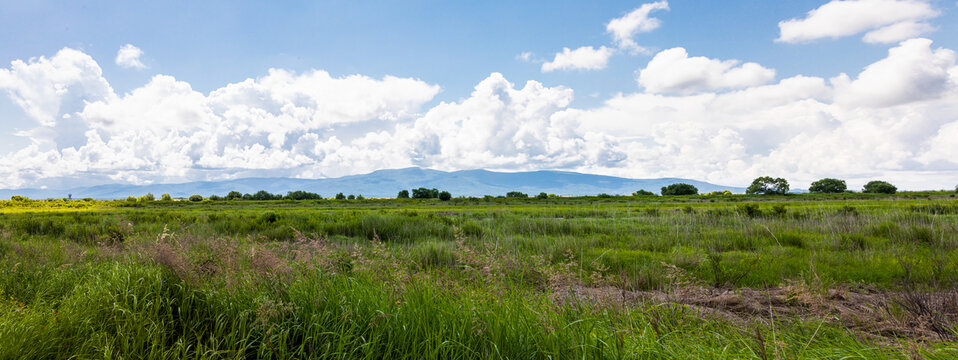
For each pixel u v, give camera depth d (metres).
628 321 3.34
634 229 15.65
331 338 3.02
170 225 14.39
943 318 4.18
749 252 10.17
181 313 3.37
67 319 3.07
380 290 3.45
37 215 27.23
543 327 2.86
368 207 61.28
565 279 4.19
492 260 3.79
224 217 21.33
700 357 2.79
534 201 81.25
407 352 2.82
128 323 2.99
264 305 3.07
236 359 2.68
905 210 20.25
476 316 2.99
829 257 9.04
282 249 4.68
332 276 3.89
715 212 22.08
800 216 18.72
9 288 4.47
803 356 2.85
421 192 124.56
